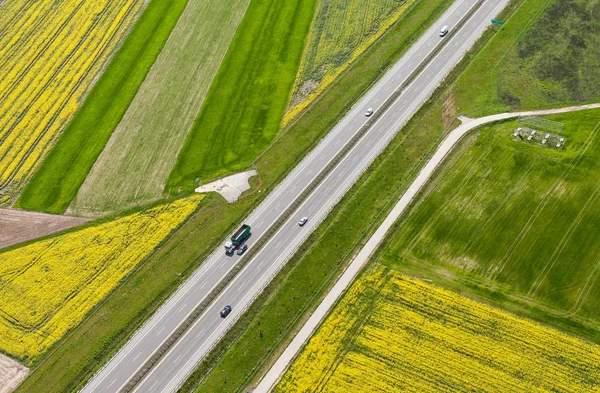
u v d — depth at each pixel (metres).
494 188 110.50
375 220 107.44
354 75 136.38
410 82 133.00
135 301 99.50
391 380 84.94
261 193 114.62
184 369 89.81
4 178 123.94
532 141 118.38
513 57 137.38
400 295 95.56
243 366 89.75
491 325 91.00
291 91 134.62
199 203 114.62
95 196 118.31
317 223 107.50
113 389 88.25
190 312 96.69
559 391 82.88
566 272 97.38
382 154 118.38
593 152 115.00
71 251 108.25
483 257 100.38
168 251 106.88
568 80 131.62
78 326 97.44
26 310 99.94
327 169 116.50
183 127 129.25
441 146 119.12
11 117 136.62
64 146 128.38
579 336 89.38
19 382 91.00
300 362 88.31
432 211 107.75
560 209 106.12
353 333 91.00
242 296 98.31
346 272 99.75
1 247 110.56
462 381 84.31
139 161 123.81
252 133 126.50
